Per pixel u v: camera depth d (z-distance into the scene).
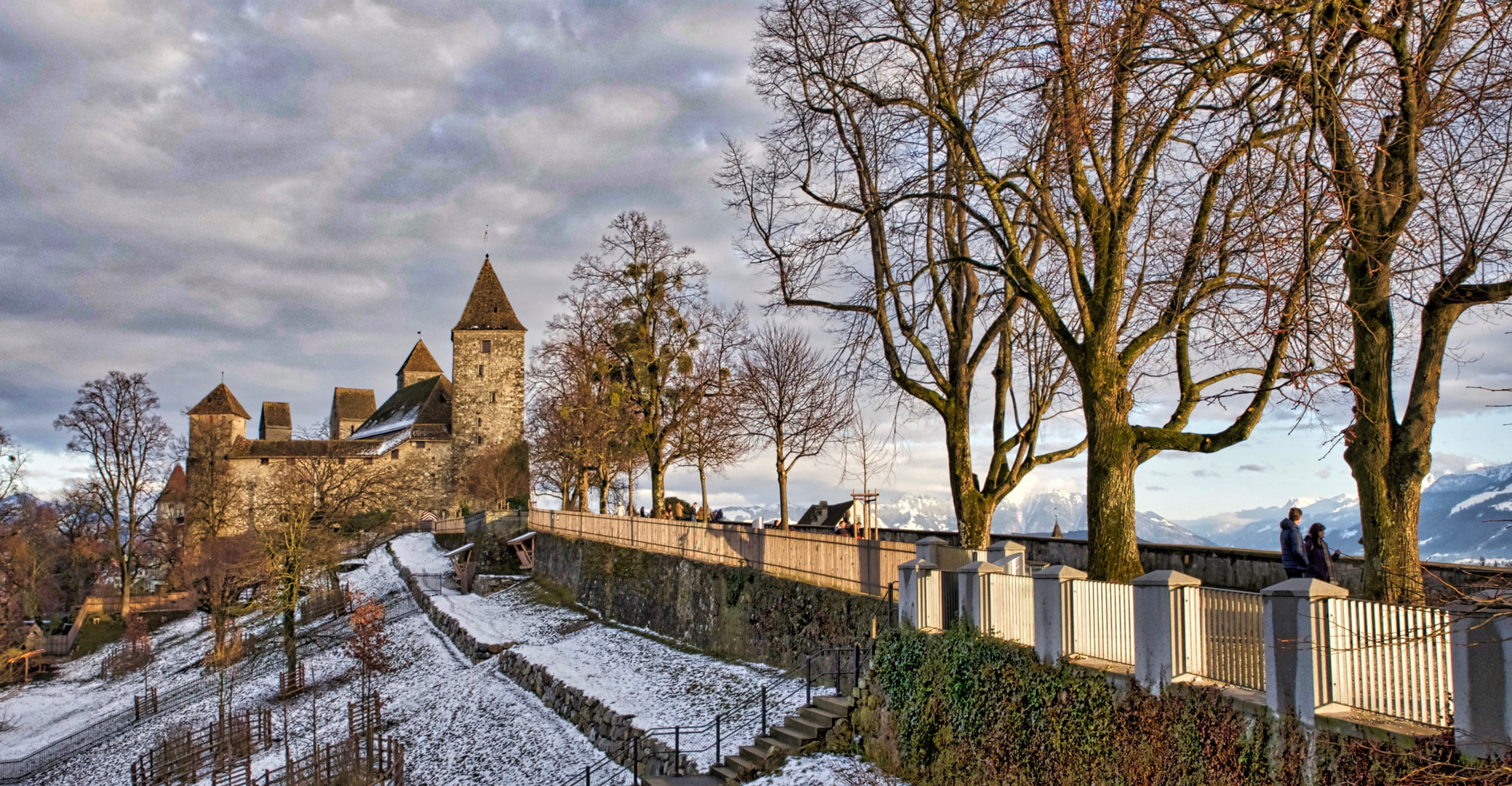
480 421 89.56
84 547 72.50
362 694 33.38
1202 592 10.63
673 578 30.88
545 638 35.25
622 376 43.72
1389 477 11.41
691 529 30.53
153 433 73.25
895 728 15.98
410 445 89.50
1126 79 11.30
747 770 16.81
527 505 74.31
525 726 26.19
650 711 22.28
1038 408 19.27
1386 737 8.47
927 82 16.36
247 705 39.53
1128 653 11.63
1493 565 11.80
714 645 27.05
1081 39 11.87
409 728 31.00
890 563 18.58
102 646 65.25
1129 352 14.13
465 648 37.38
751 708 20.30
